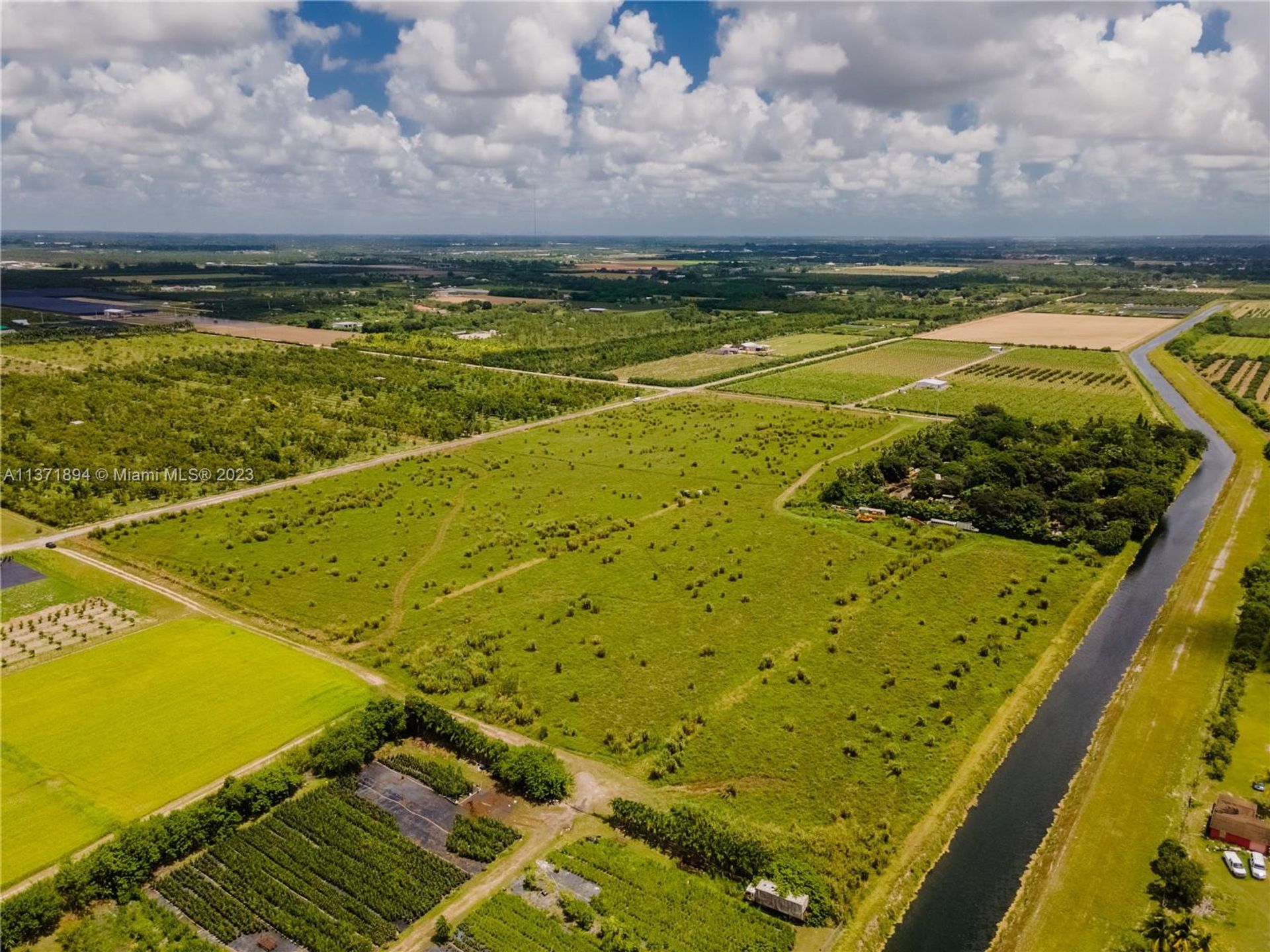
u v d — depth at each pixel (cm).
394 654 10919
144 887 7212
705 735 9144
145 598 12506
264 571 13500
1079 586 12669
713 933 6631
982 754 8856
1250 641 10694
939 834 7769
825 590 12662
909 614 11862
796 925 6788
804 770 8581
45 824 7788
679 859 7506
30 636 11281
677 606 12181
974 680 10156
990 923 6894
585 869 7306
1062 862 7394
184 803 8056
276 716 9475
